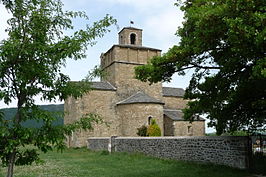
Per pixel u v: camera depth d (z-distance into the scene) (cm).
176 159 1521
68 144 3006
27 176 1118
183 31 1108
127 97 3122
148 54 3319
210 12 823
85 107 2923
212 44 931
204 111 1277
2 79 422
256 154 1130
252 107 1188
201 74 1241
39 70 427
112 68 3216
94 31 486
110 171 1238
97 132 2911
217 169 1171
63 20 482
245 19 759
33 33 439
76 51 464
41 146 421
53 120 421
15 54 407
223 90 1112
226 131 1336
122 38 3484
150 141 1761
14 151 415
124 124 2889
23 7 445
